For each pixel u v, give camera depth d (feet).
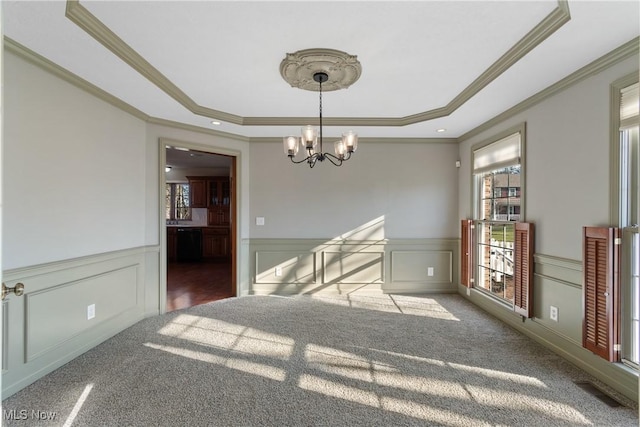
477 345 9.35
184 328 10.62
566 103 8.54
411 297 14.28
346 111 11.78
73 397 6.77
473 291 13.38
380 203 14.93
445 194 14.93
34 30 6.40
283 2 5.92
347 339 9.75
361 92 9.96
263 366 8.09
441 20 6.43
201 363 8.22
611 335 7.09
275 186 14.85
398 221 14.96
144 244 11.51
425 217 14.96
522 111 10.27
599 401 6.69
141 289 11.37
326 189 14.90
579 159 8.13
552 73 8.14
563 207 8.66
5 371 6.84
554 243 8.97
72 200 8.51
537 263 9.62
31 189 7.43
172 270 21.02
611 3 5.55
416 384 7.32
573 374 7.76
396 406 6.54
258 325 10.89
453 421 6.10
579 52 7.12
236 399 6.73
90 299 9.07
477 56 7.77
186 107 10.62
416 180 14.92
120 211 10.30
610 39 6.61
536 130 9.68
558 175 8.83
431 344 9.41
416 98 10.48
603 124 7.45
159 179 11.88
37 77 7.52
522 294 10.03
